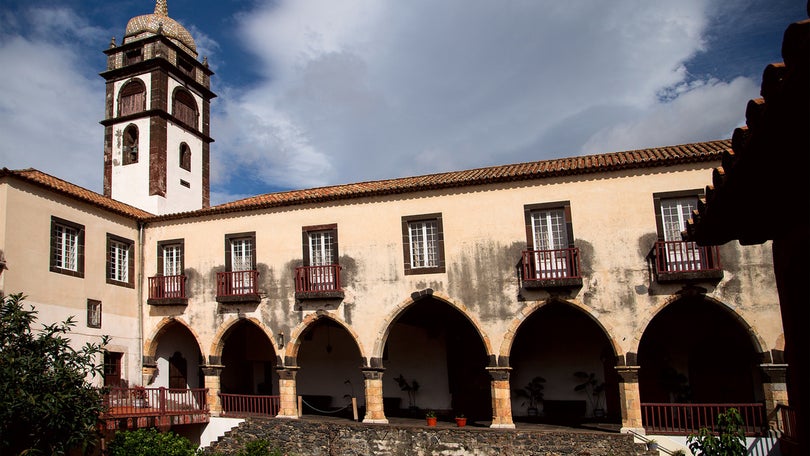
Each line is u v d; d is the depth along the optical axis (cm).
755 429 1694
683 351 2120
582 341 2277
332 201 2191
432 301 2130
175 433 1959
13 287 1878
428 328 2464
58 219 2072
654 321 2159
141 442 1742
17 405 1320
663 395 2114
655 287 1831
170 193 2855
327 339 2619
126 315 2314
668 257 1820
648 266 1848
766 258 1762
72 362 1516
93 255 2203
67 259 2114
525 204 1984
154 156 2805
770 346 1717
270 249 2252
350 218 2162
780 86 437
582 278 1886
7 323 1488
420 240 2092
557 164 2122
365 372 2045
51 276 2016
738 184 607
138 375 2330
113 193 2845
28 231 1952
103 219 2270
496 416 1897
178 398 2420
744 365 2053
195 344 2586
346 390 2555
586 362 2259
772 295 1739
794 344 688
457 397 2395
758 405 1694
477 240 2008
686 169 1856
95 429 1598
